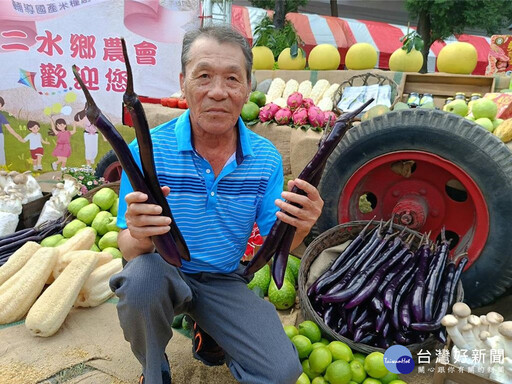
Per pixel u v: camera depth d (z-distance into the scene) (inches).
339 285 87.8
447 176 102.5
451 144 93.5
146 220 49.0
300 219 54.6
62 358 79.4
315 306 91.1
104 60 186.4
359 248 99.0
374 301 83.7
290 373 58.7
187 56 56.1
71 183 138.1
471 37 473.7
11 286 92.4
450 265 89.4
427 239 96.8
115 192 137.1
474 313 102.7
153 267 58.4
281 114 137.5
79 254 98.0
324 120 131.6
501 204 90.4
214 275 68.8
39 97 193.2
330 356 75.7
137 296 57.1
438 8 245.8
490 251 93.4
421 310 80.0
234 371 64.1
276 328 62.9
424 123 96.0
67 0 180.7
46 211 130.2
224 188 62.9
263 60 200.5
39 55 187.8
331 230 102.3
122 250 62.9
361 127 103.7
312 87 176.9
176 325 91.2
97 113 44.4
